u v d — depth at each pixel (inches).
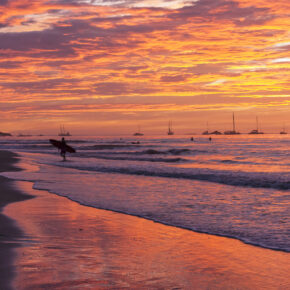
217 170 1098.7
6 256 256.1
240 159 1726.1
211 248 293.4
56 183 753.6
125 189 668.7
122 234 337.7
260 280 223.0
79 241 308.0
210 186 719.1
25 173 975.0
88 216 422.3
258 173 991.6
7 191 628.1
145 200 545.0
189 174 952.3
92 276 221.1
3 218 400.5
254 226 375.2
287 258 267.6
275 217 419.8
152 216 426.6
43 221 389.1
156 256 270.4
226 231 354.0
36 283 204.8
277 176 888.9
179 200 545.6
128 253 275.7
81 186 708.0
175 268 243.1
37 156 1905.8
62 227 361.7
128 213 443.5
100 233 340.5
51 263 243.1
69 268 234.5
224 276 228.8
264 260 263.0
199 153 2301.9
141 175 948.6
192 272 235.6
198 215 432.1
